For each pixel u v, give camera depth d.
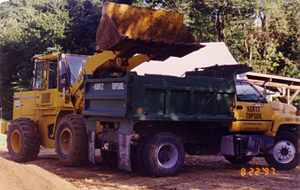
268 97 10.44
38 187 4.80
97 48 8.06
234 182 7.09
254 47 29.91
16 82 29.86
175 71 15.30
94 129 8.38
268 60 29.75
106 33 7.76
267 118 9.10
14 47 31.56
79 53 28.27
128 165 7.33
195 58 15.52
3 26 34.12
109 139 8.07
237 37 28.92
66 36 28.55
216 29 30.42
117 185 6.62
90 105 8.59
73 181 6.96
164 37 8.52
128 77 7.25
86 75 8.81
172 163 7.69
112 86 7.82
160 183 6.83
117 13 8.07
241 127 8.74
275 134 9.23
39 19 29.05
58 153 9.10
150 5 28.69
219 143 8.94
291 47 31.39
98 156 11.63
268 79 18.42
